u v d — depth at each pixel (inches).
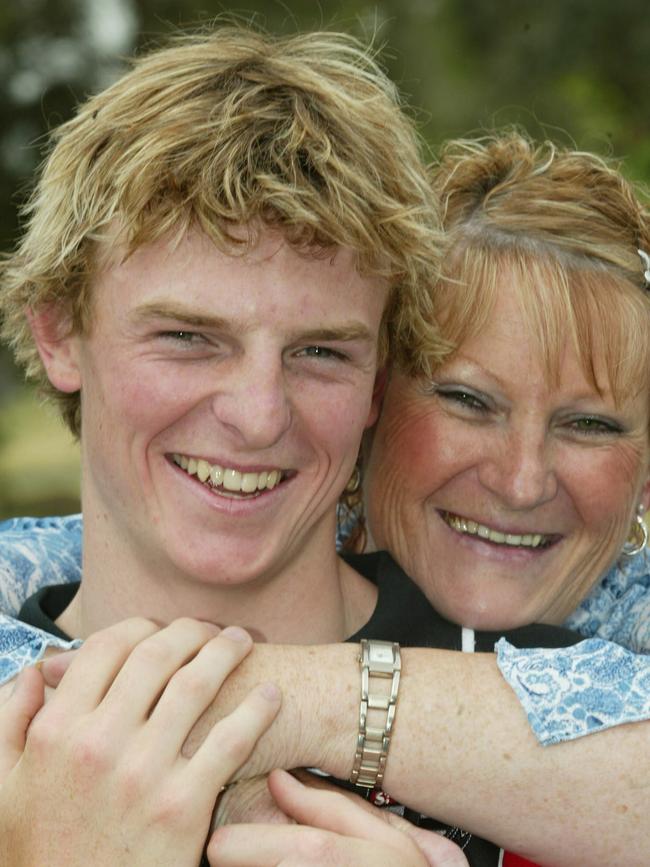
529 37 709.9
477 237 183.2
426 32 782.5
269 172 152.3
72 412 195.3
